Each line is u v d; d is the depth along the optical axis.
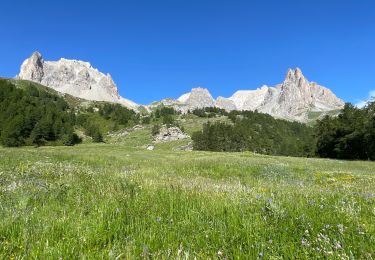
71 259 4.38
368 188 13.91
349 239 4.93
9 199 7.55
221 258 4.54
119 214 6.23
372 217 6.22
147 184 10.19
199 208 6.95
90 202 7.37
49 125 172.50
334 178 21.59
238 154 60.12
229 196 8.23
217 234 5.36
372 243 4.71
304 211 6.57
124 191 8.66
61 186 9.55
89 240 5.03
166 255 4.49
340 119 101.88
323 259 4.38
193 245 4.93
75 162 24.89
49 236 5.13
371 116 88.19
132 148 78.25
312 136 109.75
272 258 4.34
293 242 4.91
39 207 7.03
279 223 5.84
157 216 6.25
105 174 14.35
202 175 21.64
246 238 5.19
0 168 14.50
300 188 11.77
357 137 91.12
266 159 43.75
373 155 90.06
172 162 30.17
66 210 6.79
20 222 5.71
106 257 4.43
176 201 7.45
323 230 5.30
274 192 9.63
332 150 103.38
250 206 6.95
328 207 7.05
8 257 4.41
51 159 24.95
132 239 5.14
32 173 13.22
